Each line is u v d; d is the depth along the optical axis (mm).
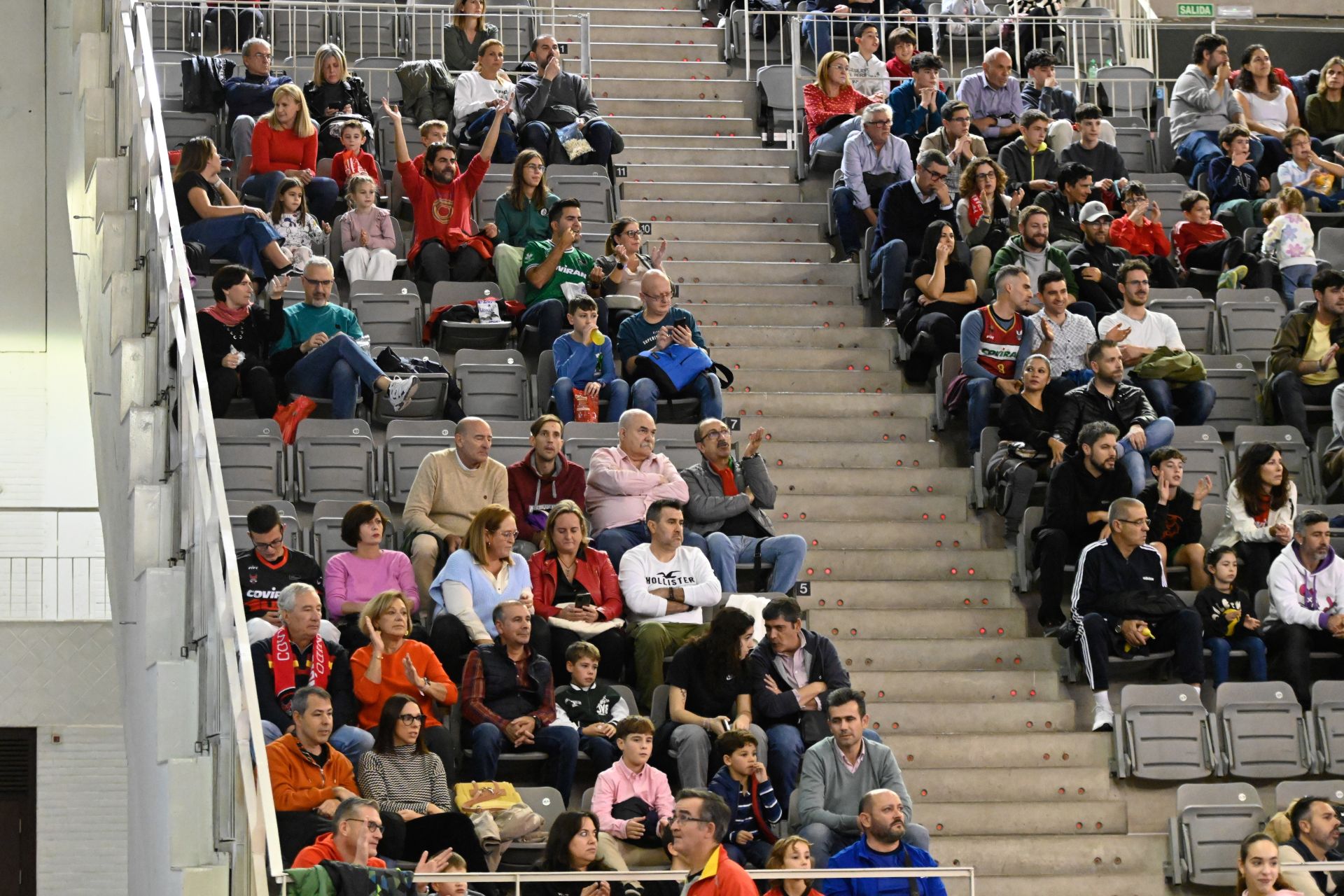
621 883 11094
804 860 10781
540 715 12195
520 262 17234
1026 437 15805
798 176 20516
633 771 11953
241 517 14039
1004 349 16516
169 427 11766
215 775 9812
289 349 15477
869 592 15086
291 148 18234
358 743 11594
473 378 15984
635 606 13359
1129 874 13273
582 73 21719
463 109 19578
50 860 24125
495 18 22781
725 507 14562
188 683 10422
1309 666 14367
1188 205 19734
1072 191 19312
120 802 24328
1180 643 14117
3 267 22969
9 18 21969
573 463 14398
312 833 10773
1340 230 19750
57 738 24234
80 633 23453
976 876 13133
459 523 13836
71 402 24297
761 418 16766
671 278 18641
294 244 17328
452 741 12297
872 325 18391
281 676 11766
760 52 23094
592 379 16031
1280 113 21953
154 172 12758
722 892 9883
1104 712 13992
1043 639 14797
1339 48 26016
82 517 24266
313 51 22531
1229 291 18500
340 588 12922
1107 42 25406
